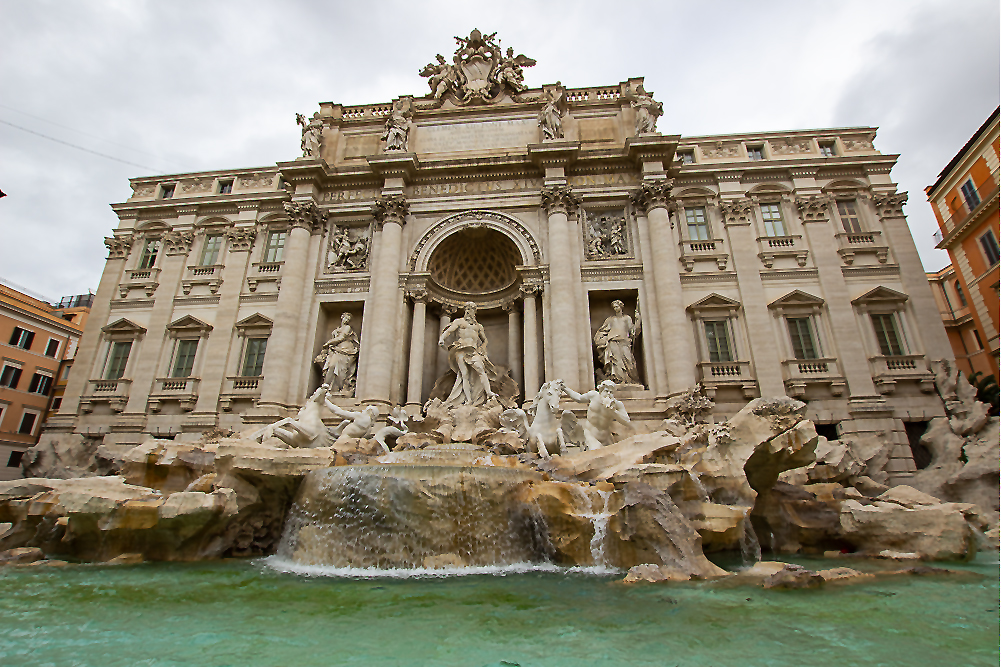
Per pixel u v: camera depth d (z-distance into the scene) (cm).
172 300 3041
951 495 2086
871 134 3005
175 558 1283
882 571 1079
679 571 1042
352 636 664
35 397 4228
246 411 2727
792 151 3002
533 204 2856
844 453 2092
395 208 2856
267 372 2652
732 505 1341
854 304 2658
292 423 1864
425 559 1161
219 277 3058
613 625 708
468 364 2480
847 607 795
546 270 2684
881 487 2072
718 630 682
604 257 2750
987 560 1264
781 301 2672
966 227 3100
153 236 3259
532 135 3075
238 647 621
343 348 2748
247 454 1412
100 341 3016
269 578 1046
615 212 2878
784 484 1603
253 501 1408
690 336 2670
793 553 1444
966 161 3075
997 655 584
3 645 626
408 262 2812
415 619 742
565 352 2473
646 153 2809
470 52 3303
